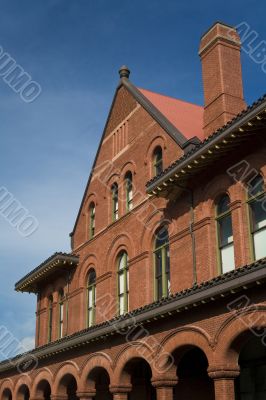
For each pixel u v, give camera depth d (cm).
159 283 2053
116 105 2631
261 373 1775
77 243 2798
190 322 1516
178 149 2066
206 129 2027
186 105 2592
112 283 2353
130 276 2211
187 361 1991
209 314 1450
